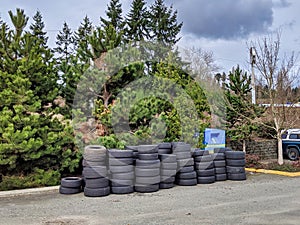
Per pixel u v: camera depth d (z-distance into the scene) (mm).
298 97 11156
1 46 8047
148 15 23438
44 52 8602
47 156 8133
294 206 5906
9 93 7469
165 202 6375
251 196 6832
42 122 7898
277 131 10922
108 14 24016
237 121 12461
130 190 7273
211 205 6066
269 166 10547
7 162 7359
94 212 5613
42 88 8312
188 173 8203
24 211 5695
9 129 7184
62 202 6410
